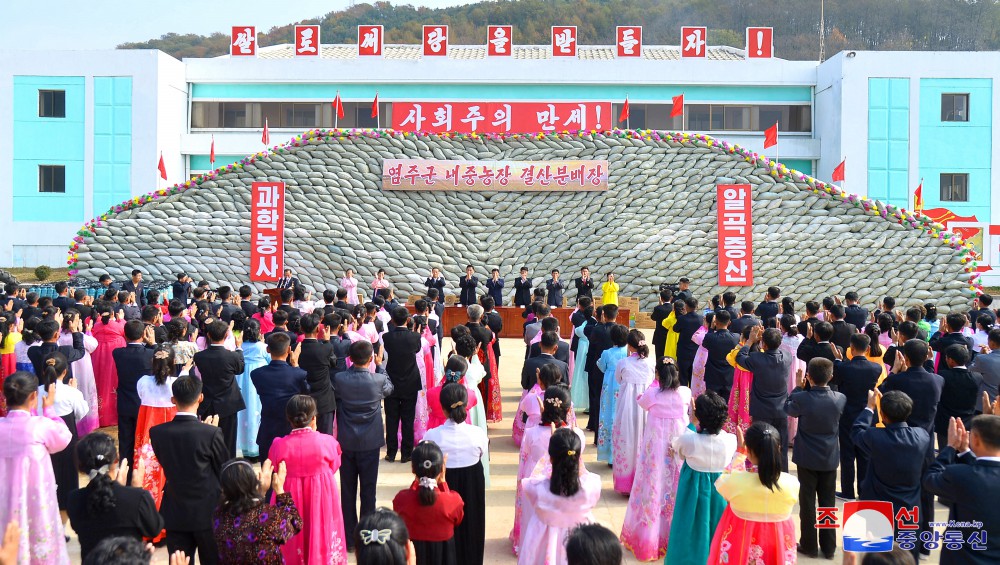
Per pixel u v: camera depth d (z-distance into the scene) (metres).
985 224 26.92
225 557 3.61
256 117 28.83
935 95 26.88
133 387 6.54
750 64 28.33
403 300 18.45
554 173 18.70
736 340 7.70
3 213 27.44
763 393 6.34
